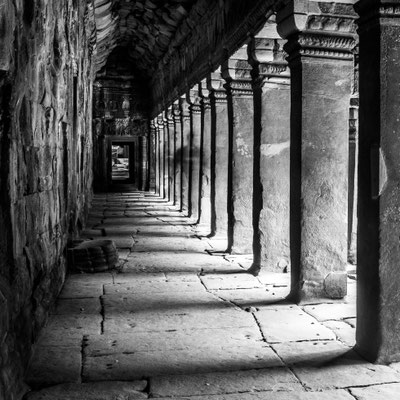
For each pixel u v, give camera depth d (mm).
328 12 5930
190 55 13984
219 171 11172
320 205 6133
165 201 20672
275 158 7723
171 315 5730
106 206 18578
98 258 7996
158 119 22609
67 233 8039
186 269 8180
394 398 3707
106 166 26219
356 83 8500
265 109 7637
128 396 3727
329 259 6172
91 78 18453
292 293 6305
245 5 8008
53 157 6297
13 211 3779
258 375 4102
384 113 4262
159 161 23562
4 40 3361
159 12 14844
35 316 4738
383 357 4332
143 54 21766
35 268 4832
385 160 4285
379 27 4238
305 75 6047
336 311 5844
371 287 4391
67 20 7941
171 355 4531
